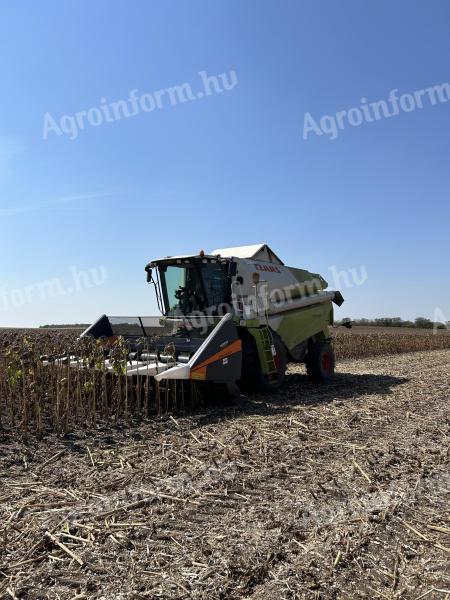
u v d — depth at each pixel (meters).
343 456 5.23
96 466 4.80
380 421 6.84
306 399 8.62
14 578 2.87
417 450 5.49
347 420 6.88
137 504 3.89
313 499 4.07
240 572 2.95
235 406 7.84
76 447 5.43
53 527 3.49
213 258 8.84
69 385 6.78
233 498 4.07
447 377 11.82
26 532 3.41
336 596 2.75
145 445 5.50
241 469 4.74
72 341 8.43
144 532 3.44
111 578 2.89
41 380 6.67
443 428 6.46
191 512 3.78
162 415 7.03
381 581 2.91
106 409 6.82
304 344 10.95
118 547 3.23
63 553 3.16
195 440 5.73
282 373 9.23
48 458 5.04
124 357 7.02
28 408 6.18
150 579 2.88
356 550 3.23
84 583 2.82
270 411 7.50
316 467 4.85
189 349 7.88
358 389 9.88
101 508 3.83
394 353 22.91
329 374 11.12
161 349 8.30
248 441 5.72
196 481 4.42
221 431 6.15
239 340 7.77
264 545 3.27
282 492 4.20
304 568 3.01
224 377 7.47
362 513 3.80
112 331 9.02
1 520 3.60
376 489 4.29
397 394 9.16
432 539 3.41
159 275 9.62
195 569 2.98
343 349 19.55
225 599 2.71
